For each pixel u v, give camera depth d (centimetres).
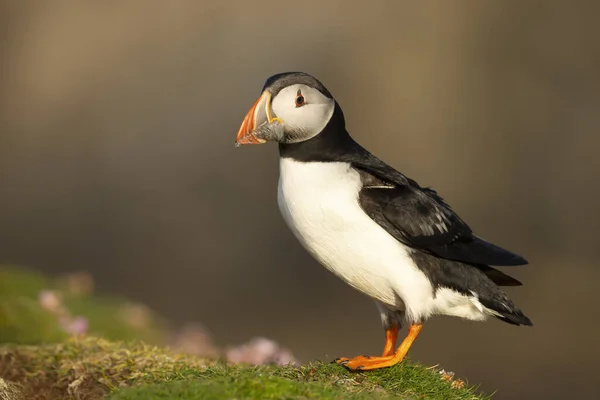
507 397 1164
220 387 402
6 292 841
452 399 471
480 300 516
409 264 502
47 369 564
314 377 471
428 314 511
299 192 506
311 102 505
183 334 789
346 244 504
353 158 517
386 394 452
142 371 552
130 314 881
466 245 521
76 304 855
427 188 560
